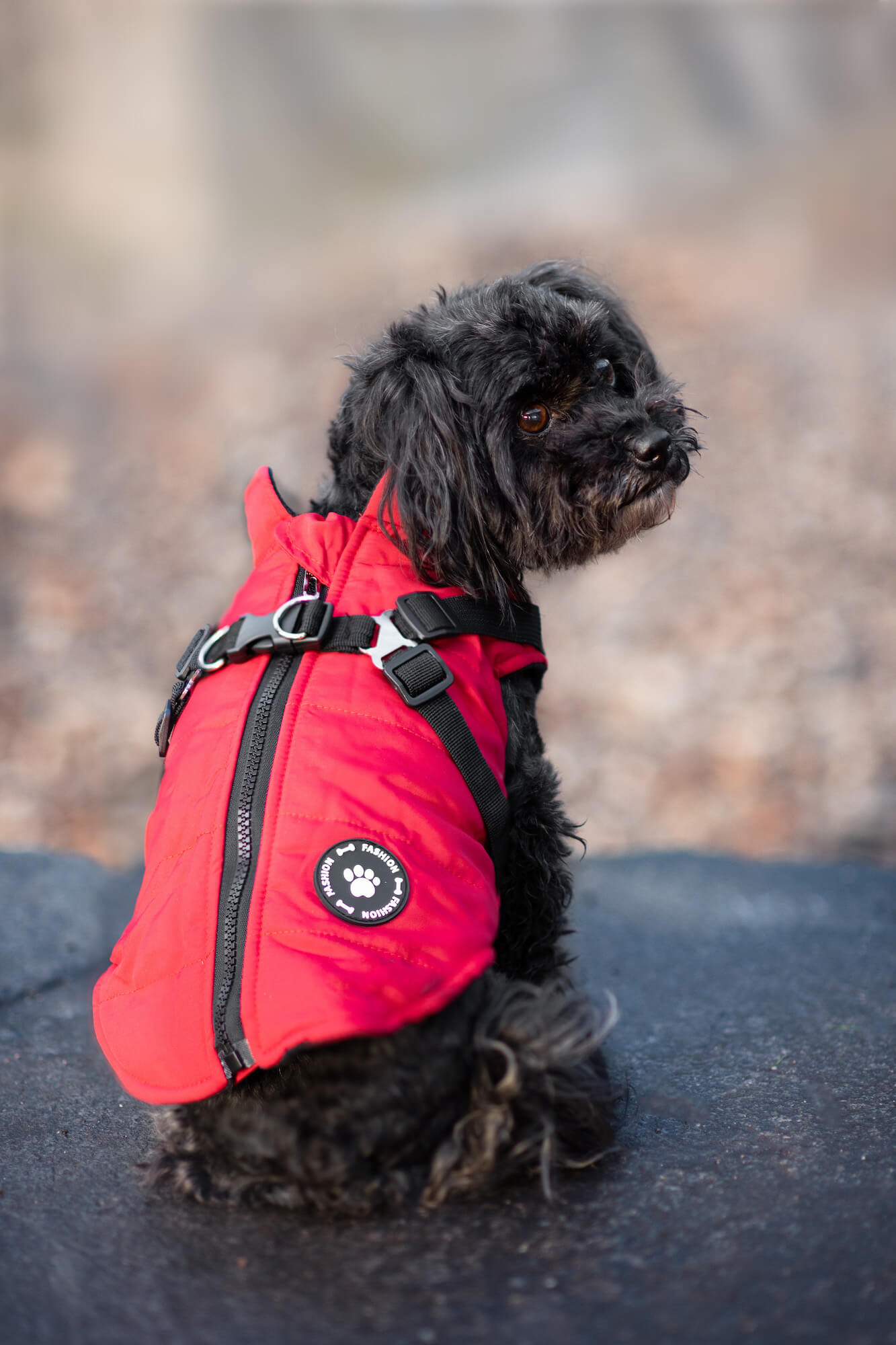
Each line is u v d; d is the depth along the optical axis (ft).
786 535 25.59
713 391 30.91
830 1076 7.68
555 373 8.00
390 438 7.70
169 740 7.24
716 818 18.98
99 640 24.77
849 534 25.43
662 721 21.09
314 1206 6.05
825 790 19.29
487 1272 5.54
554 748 20.77
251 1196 6.13
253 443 31.78
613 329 9.71
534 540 8.07
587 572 24.64
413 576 7.32
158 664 24.08
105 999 6.46
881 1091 7.40
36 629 24.91
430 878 6.06
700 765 20.10
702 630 23.20
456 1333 5.11
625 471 8.14
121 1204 6.35
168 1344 5.13
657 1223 5.89
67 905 11.76
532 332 7.97
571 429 8.11
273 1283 5.54
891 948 10.48
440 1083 5.92
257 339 38.52
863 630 22.80
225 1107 6.01
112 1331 5.23
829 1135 6.80
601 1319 5.15
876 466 27.53
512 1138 6.09
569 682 22.40
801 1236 5.70
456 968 5.91
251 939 5.82
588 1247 5.71
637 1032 8.68
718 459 28.25
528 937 7.54
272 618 6.79
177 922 6.12
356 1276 5.56
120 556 27.71
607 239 41.81
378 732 6.41
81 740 21.62
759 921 11.56
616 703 21.72
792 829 18.62
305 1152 5.85
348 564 7.22
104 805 20.21
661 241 41.57
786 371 31.50
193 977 5.94
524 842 7.44
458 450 7.66
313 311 39.68
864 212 42.88
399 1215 6.04
